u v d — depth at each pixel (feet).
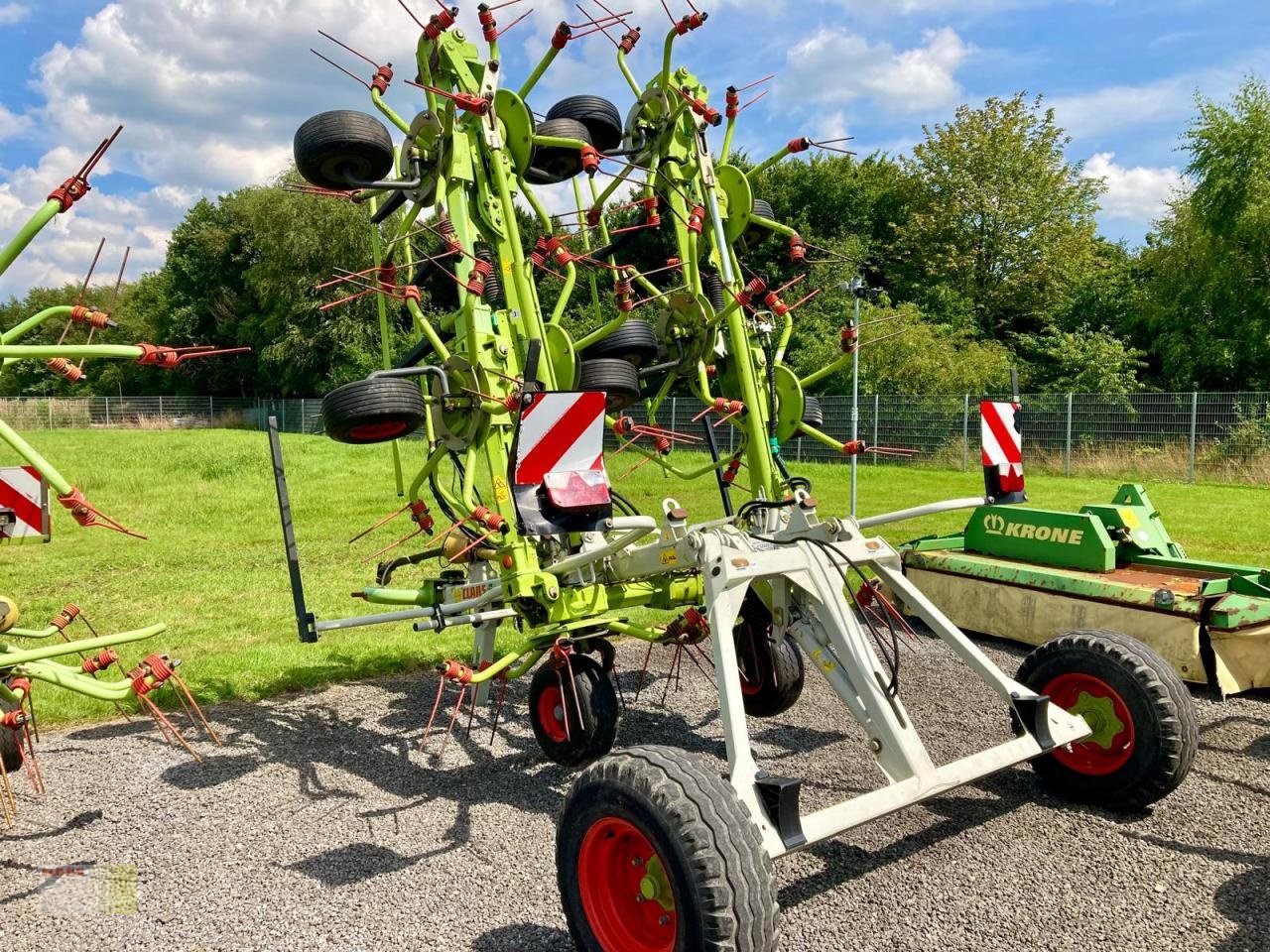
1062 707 13.23
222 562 34.50
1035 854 11.78
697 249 19.93
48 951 10.09
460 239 16.80
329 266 131.44
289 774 15.19
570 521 13.70
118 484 55.06
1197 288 90.22
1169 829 12.42
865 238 118.11
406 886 11.43
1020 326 119.44
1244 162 84.79
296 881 11.58
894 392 80.94
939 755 15.15
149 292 189.78
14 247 10.62
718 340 19.47
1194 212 87.66
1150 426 65.21
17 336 11.04
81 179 10.88
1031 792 13.58
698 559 11.37
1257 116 83.51
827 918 10.39
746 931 8.29
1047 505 47.29
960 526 39.75
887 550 12.59
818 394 85.20
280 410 141.79
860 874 11.37
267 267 136.36
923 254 115.44
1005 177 114.42
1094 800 12.91
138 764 15.62
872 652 11.61
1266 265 85.71
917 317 87.61
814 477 62.75
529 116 17.75
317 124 16.84
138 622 25.50
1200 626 17.57
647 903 9.37
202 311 165.48
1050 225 113.70
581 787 9.45
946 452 71.26
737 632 16.76
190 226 169.89
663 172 20.83
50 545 38.27
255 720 17.90
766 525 14.06
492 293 19.51
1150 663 12.32
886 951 9.77
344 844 12.60
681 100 19.99
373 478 58.65
